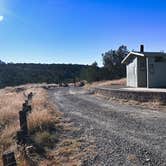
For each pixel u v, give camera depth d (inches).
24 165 246.2
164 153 271.4
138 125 412.2
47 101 811.4
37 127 395.5
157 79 981.8
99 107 657.0
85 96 999.6
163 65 989.2
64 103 781.9
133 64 1110.4
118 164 249.8
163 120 443.2
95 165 252.1
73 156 281.7
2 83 2844.5
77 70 3873.0
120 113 541.6
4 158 210.1
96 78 1937.7
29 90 1422.2
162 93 622.5
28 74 3427.7
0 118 470.6
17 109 569.3
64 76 3543.3
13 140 327.9
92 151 293.1
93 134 370.3
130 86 1146.7
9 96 1021.2
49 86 1962.4
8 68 3548.2
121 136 349.7
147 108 599.2
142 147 295.3
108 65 2052.2
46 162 264.7
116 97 812.0
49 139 342.6
